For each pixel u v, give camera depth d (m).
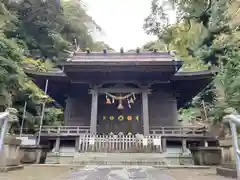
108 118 16.50
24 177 4.50
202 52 10.11
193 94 17.52
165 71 13.59
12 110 5.88
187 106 23.50
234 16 9.33
